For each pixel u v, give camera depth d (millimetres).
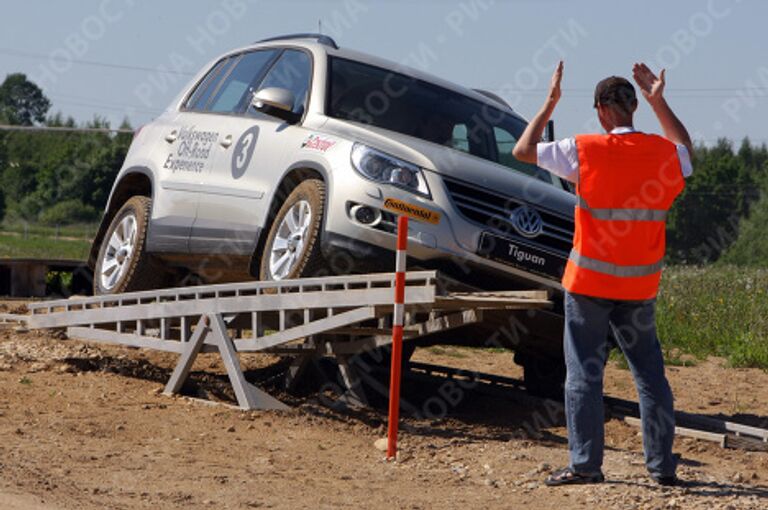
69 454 9719
